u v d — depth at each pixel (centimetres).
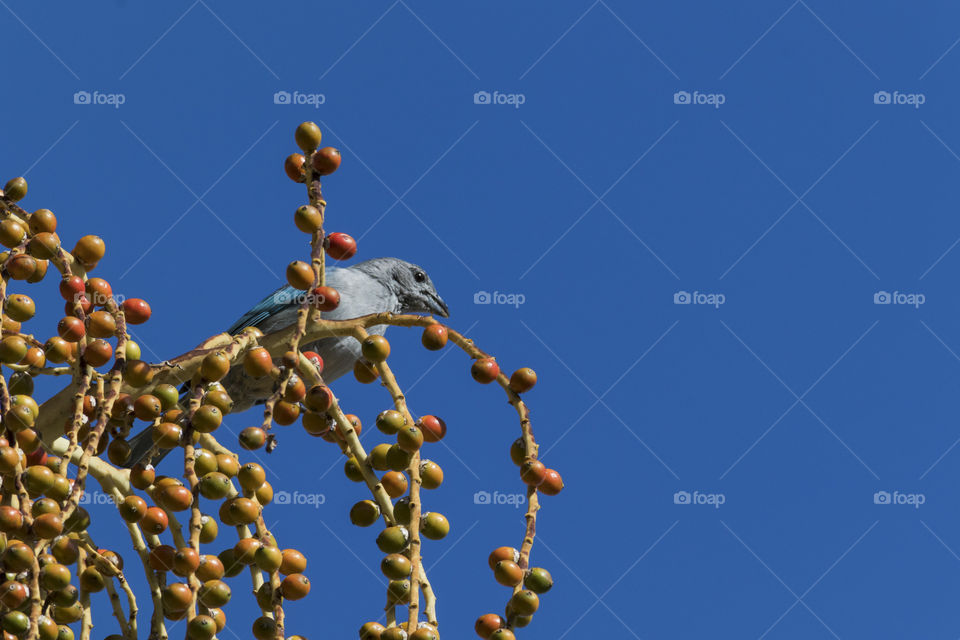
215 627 355
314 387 415
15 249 411
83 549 394
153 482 394
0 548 342
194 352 414
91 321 403
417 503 391
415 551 381
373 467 416
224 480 374
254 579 387
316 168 451
